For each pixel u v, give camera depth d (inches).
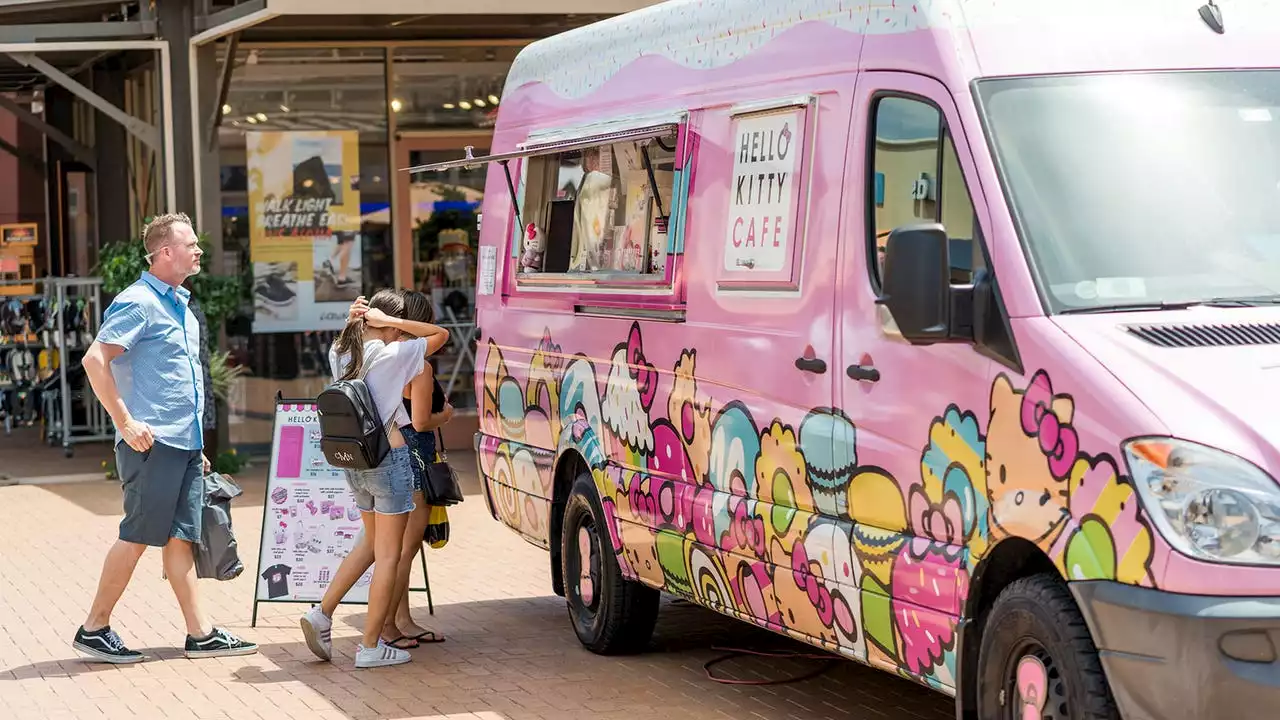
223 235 649.6
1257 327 200.4
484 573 419.5
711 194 278.1
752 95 269.0
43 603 386.6
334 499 355.6
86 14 639.8
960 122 218.5
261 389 650.8
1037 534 198.5
